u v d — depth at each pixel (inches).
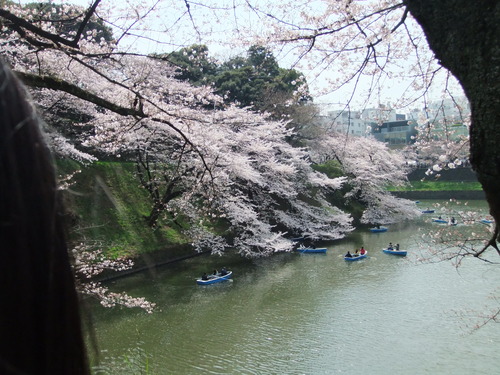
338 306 576.7
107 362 395.9
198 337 475.8
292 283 677.9
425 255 812.0
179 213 831.7
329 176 1286.9
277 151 1008.9
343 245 955.3
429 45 91.1
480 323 505.0
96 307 534.3
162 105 428.8
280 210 994.7
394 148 1684.3
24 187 21.5
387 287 648.4
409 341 469.4
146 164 773.3
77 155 511.5
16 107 22.0
